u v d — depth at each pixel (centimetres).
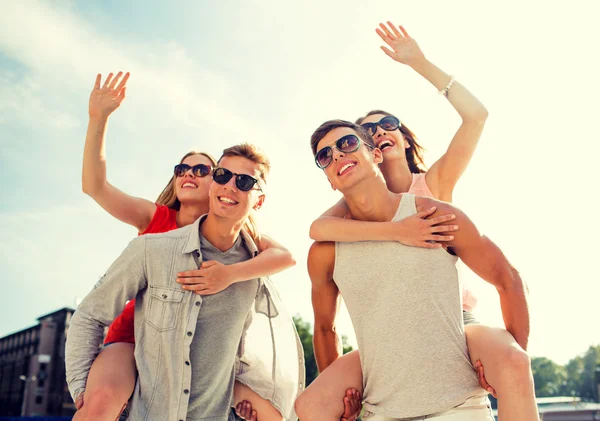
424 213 289
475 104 374
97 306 315
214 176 329
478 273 292
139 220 417
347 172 302
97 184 384
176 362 305
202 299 317
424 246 282
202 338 316
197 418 314
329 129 320
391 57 384
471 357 278
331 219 312
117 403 291
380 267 287
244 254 352
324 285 326
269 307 366
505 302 285
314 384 296
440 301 277
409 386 269
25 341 6812
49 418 5612
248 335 359
